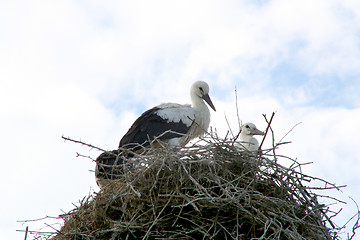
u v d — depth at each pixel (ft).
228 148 36.88
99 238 34.53
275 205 33.65
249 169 35.70
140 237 33.73
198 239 33.42
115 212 35.37
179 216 33.19
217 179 34.24
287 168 35.47
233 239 32.91
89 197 36.60
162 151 36.70
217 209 33.40
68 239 35.42
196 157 35.91
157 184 34.96
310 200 34.73
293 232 31.73
